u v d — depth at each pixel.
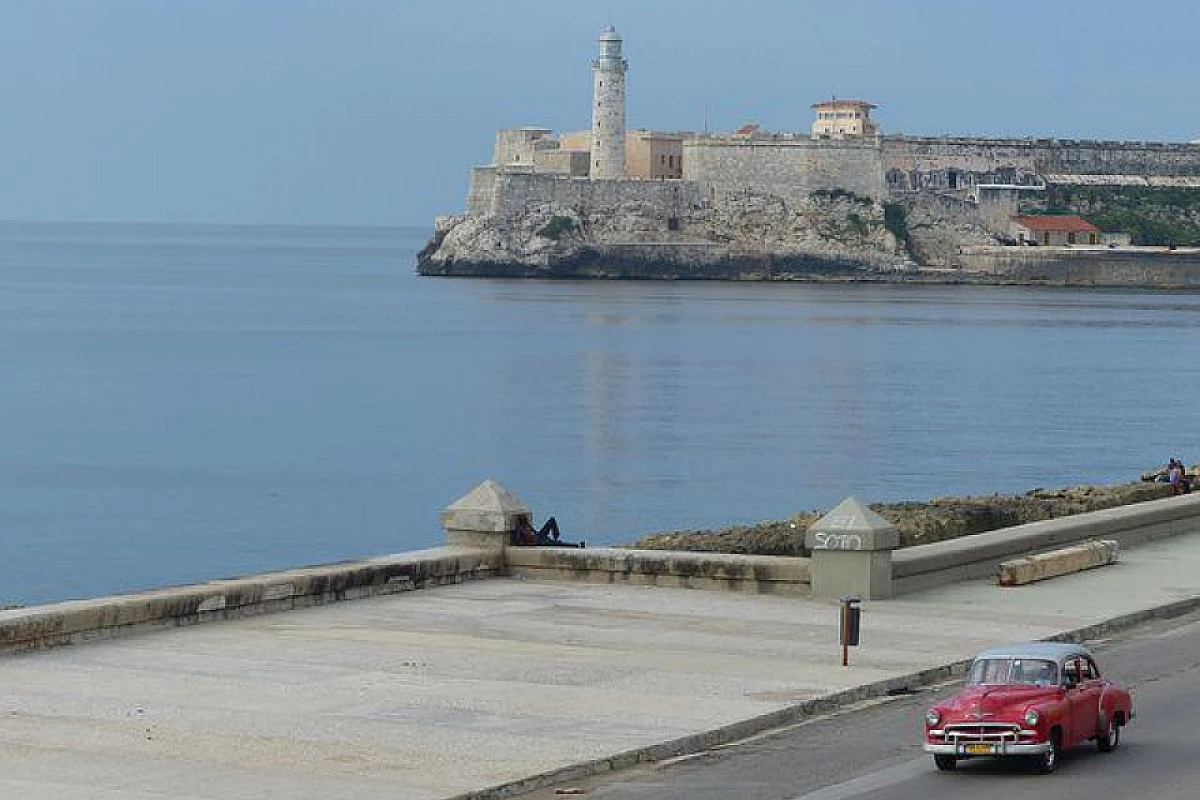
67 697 43.94
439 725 41.88
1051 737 38.09
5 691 44.38
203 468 175.12
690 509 149.88
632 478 168.12
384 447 191.62
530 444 193.25
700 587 61.91
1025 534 67.94
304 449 189.88
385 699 44.41
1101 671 49.12
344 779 37.03
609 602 59.09
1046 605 59.66
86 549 131.75
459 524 64.50
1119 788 36.78
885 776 38.09
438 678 46.97
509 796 36.56
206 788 36.12
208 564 126.94
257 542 136.38
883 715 44.41
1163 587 63.81
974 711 38.06
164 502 154.25
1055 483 163.38
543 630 54.09
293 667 47.97
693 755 40.31
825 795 36.53
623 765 39.22
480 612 56.88
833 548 59.84
